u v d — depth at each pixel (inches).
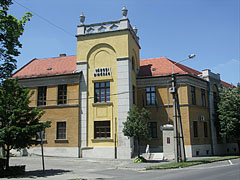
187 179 476.1
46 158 985.5
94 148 1008.2
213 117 1256.8
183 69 1235.2
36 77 1131.3
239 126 1167.0
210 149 1202.6
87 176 592.1
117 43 1059.9
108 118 1019.9
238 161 871.1
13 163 860.6
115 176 589.3
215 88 1344.7
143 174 607.5
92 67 1075.9
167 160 930.1
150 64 1283.2
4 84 650.8
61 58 1327.5
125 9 1074.7
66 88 1104.8
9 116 633.6
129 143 975.6
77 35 1104.8
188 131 1082.7
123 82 1027.3
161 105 1134.4
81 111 1056.2
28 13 639.1
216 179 465.1
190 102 1121.4
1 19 592.1
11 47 621.9
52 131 1075.3
